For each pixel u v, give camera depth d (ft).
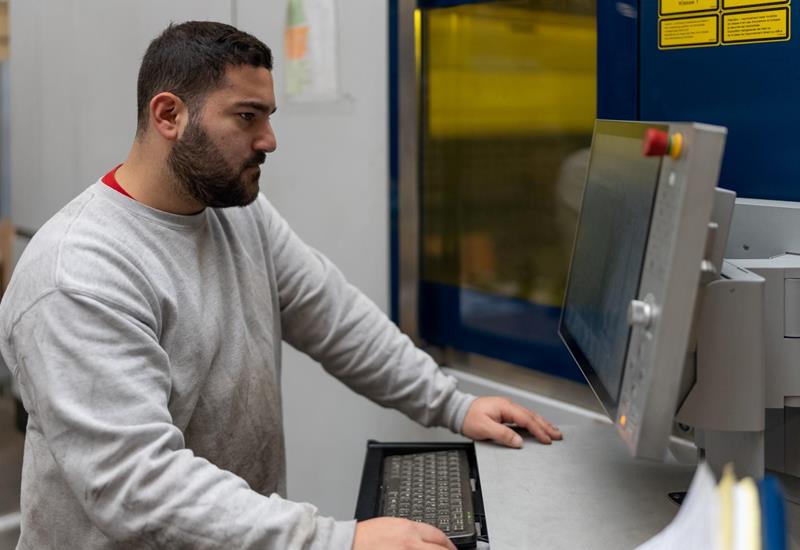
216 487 3.62
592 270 3.93
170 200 4.25
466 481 4.15
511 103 6.53
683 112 5.15
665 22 5.19
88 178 8.80
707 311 3.39
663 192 2.85
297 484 8.16
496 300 6.86
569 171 6.15
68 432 3.67
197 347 4.26
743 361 3.42
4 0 9.88
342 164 7.52
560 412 6.23
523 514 3.63
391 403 5.04
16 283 3.94
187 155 4.09
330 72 7.41
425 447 4.69
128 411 3.67
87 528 4.10
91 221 4.04
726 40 4.87
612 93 5.58
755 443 3.55
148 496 3.57
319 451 7.94
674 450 4.60
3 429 9.94
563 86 6.11
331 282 5.12
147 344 3.85
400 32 7.15
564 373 6.31
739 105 4.84
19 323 3.83
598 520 3.58
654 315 2.78
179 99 4.08
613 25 5.52
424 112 7.29
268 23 7.69
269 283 4.81
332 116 7.50
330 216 7.66
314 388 7.89
